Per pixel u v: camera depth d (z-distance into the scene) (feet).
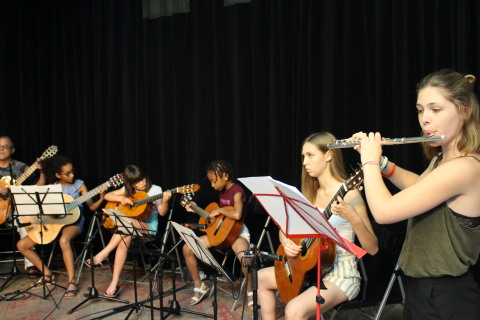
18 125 14.70
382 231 7.04
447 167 3.42
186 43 12.33
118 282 11.21
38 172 14.08
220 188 10.11
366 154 3.80
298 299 5.69
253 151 11.43
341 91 10.01
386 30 9.37
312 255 5.87
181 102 12.44
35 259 11.12
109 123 13.44
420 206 3.42
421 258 3.74
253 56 11.12
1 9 14.33
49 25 14.28
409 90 8.97
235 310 9.01
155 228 11.27
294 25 10.61
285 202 4.77
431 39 8.82
